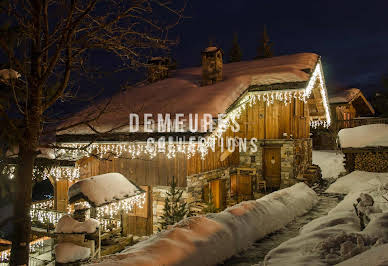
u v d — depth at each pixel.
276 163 15.92
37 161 12.05
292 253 4.79
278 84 13.05
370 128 15.80
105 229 11.28
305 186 11.41
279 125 15.75
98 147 14.35
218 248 5.14
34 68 5.02
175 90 14.68
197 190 12.53
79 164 14.17
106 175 10.67
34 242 12.63
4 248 10.59
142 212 12.95
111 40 5.79
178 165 12.18
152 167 12.82
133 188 10.80
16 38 4.77
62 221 7.42
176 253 4.36
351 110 29.77
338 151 24.45
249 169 15.84
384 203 7.59
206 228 5.34
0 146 4.46
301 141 16.88
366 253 3.20
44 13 5.07
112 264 3.68
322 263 4.05
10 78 4.54
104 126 12.27
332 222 6.54
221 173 14.61
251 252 5.69
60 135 13.09
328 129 25.56
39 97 4.96
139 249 4.36
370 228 4.87
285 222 7.74
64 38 4.97
